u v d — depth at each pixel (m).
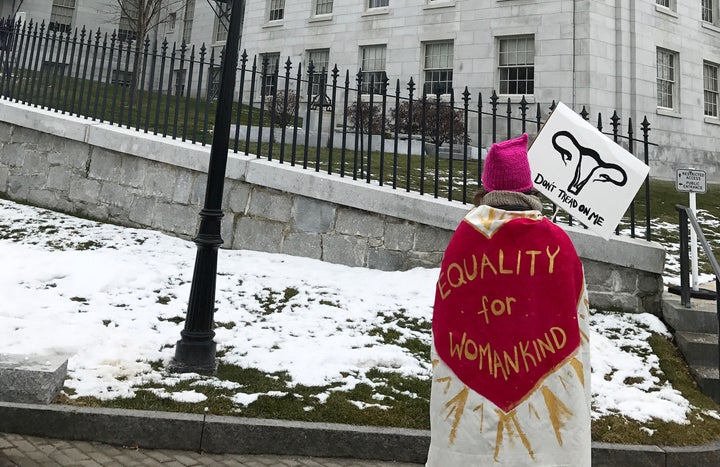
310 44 21.78
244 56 7.12
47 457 3.02
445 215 6.23
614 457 3.53
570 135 4.75
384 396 3.96
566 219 7.67
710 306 5.41
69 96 12.78
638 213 10.42
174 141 7.33
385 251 6.45
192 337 4.10
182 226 7.21
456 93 18.38
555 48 16.91
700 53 18.89
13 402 3.33
